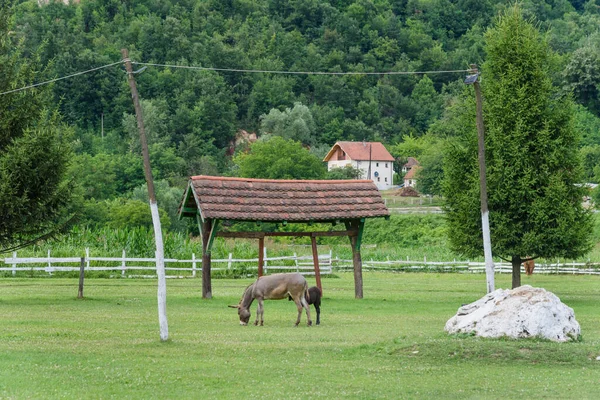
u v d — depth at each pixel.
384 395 19.42
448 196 52.31
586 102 190.00
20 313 36.00
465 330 27.14
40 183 43.34
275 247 97.31
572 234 48.75
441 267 83.00
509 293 27.23
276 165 151.88
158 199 141.50
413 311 40.25
